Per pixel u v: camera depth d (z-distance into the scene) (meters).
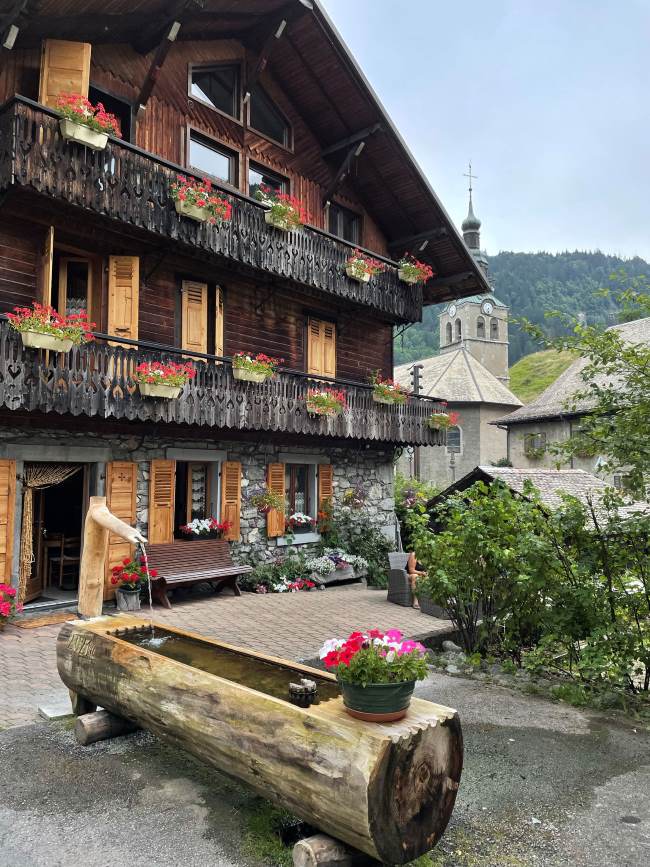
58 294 10.33
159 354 9.95
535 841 3.40
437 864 3.17
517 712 5.48
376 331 16.19
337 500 14.52
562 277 135.12
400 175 14.54
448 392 35.47
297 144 13.97
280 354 13.41
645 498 5.89
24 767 4.15
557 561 6.10
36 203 8.98
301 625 8.94
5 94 9.27
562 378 32.91
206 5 10.95
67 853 3.21
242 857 3.20
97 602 5.42
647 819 3.65
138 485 10.59
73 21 9.22
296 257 12.20
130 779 3.99
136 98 10.80
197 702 3.58
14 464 9.01
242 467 12.40
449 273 16.58
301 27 12.22
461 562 7.09
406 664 3.04
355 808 2.75
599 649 5.75
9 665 6.54
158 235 10.09
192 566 10.57
